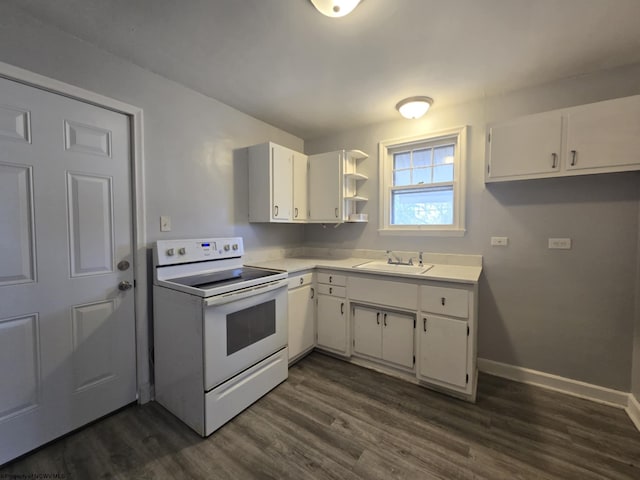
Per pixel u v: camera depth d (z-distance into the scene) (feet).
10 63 4.55
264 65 6.21
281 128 10.09
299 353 8.20
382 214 9.57
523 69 6.36
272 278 6.94
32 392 4.98
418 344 7.02
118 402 6.09
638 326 6.10
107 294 5.88
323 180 9.71
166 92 6.74
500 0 4.36
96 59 5.53
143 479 4.47
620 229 6.38
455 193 8.28
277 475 4.55
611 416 6.00
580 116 5.97
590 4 4.45
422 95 7.57
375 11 4.59
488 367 7.83
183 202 7.16
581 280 6.77
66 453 4.97
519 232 7.43
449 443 5.22
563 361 7.00
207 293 5.33
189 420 5.63
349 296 8.11
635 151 5.52
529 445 5.18
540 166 6.40
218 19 4.80
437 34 5.18
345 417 5.93
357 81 6.89
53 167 5.12
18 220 4.78
